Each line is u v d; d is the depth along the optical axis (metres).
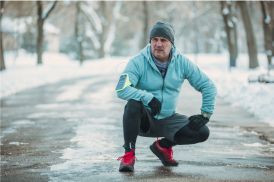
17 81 16.33
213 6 40.03
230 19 28.44
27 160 3.52
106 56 48.22
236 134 5.06
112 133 5.13
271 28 21.62
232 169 3.20
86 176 2.94
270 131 5.29
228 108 8.18
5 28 47.88
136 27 44.88
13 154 3.80
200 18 43.44
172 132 3.12
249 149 4.10
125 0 42.94
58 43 62.47
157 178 2.88
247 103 8.34
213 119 6.55
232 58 20.52
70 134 5.05
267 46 21.03
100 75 21.88
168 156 3.29
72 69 28.03
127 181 2.79
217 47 54.09
